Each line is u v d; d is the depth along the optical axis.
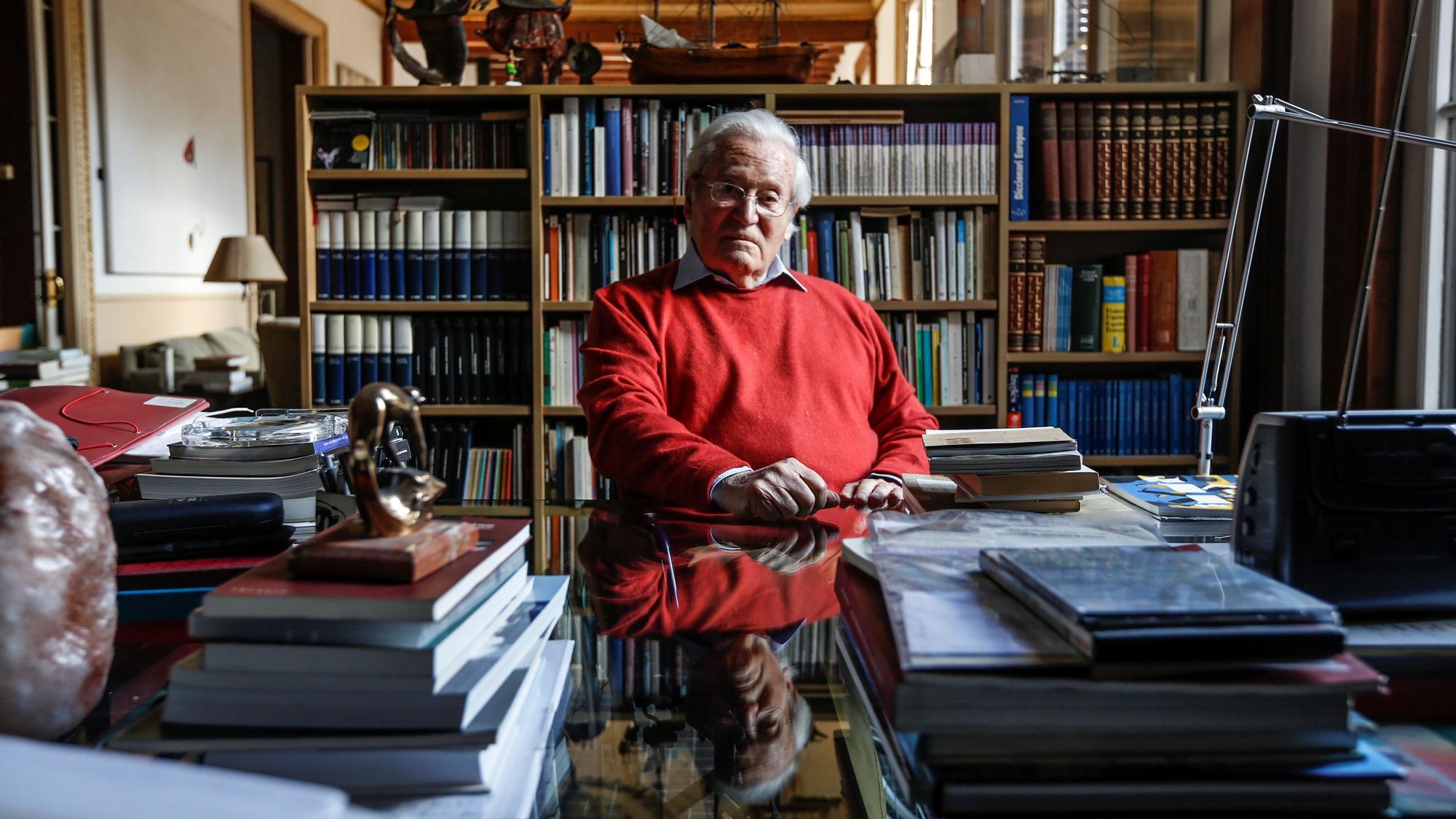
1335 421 0.82
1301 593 0.66
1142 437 3.19
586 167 3.13
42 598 0.63
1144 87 3.08
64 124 5.27
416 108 3.28
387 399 0.67
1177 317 3.14
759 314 1.99
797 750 0.70
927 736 0.59
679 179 3.12
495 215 3.17
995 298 3.16
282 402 4.90
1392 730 0.65
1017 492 1.24
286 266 8.85
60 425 1.46
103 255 5.57
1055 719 0.59
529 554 1.20
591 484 3.20
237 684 0.60
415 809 0.58
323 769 0.59
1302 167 2.94
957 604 0.72
